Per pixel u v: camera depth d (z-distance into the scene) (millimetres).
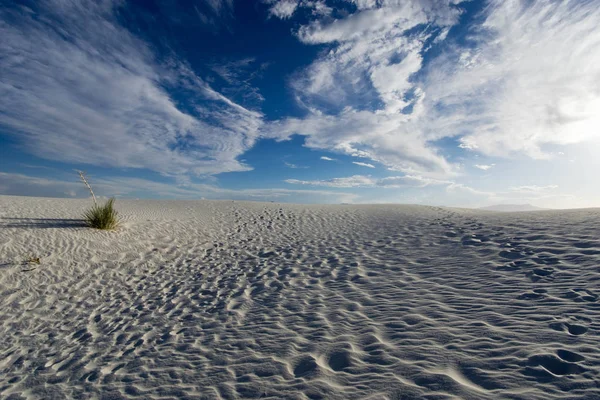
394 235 9062
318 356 3219
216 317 4832
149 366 3527
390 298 4594
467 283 4746
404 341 3246
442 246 7164
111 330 4785
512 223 8383
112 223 9922
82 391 3188
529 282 4387
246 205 17203
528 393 2180
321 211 15289
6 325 5090
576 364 2404
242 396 2703
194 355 3646
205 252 9078
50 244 7918
